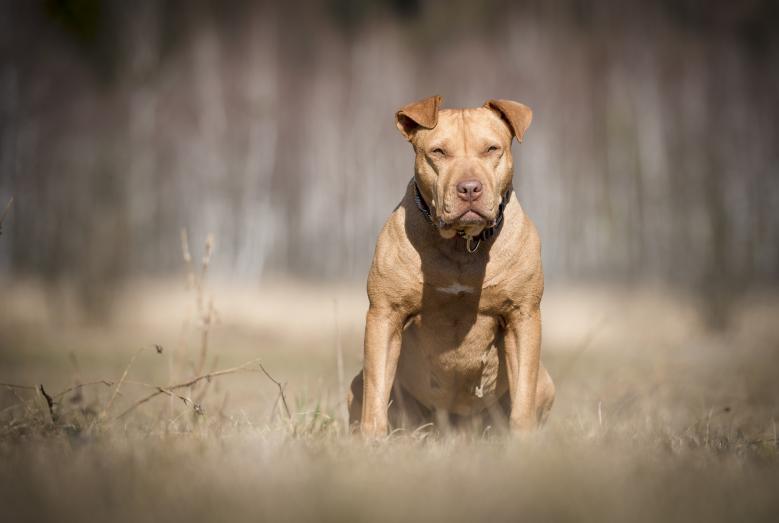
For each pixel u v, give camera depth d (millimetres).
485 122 4805
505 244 4711
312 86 33844
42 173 29188
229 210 31828
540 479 3066
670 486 3062
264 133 32688
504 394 5324
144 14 31578
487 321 4820
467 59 34812
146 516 2641
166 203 30891
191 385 5105
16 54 30312
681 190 31516
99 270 20062
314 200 33156
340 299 21641
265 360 12883
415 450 3898
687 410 6559
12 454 3633
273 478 3092
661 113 33375
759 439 4711
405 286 4711
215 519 2611
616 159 32906
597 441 4188
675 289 26969
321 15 36094
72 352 5887
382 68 34688
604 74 34312
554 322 18391
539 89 33875
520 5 37031
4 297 20391
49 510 2689
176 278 29047
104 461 3422
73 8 31500
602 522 2658
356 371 10648
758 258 30656
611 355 13539
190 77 32781
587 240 32344
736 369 10438
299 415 4902
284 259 32969
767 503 2887
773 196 32031
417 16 39062
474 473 3275
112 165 25719
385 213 33000
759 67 34750
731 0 36562
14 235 28969
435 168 4699
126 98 30438
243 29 35031
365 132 33438
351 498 2812
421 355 5023
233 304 19609
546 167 32812
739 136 33031
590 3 36781
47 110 29875
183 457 3516
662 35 35625
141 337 17125
